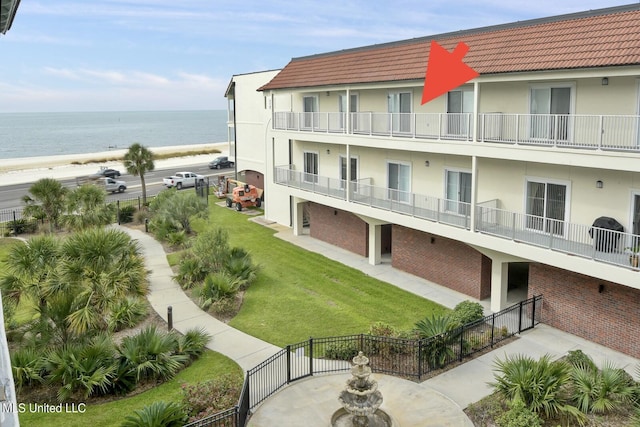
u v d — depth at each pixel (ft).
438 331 50.83
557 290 57.31
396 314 63.62
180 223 101.24
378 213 75.51
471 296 68.33
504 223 63.16
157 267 82.58
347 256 87.15
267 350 54.34
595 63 47.75
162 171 211.41
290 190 95.61
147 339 49.11
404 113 69.82
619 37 49.34
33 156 372.58
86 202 97.71
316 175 88.94
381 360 50.31
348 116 78.38
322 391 45.06
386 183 79.82
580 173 54.90
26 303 66.95
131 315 59.21
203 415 40.60
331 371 48.65
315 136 85.56
